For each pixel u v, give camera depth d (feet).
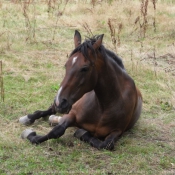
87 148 25.36
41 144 25.52
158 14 64.39
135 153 25.39
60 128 25.41
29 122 29.04
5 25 55.06
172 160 24.85
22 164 23.13
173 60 46.52
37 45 48.44
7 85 36.32
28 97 34.14
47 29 55.52
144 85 38.78
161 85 38.40
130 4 67.26
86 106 25.41
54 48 48.29
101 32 56.44
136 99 27.17
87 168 23.13
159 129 29.71
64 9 61.57
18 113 30.96
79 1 69.36
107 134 25.77
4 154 24.16
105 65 23.84
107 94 24.50
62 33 54.70
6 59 42.86
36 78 38.40
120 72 25.70
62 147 25.23
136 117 28.60
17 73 39.29
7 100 32.94
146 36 55.93
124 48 49.57
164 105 34.40
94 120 25.36
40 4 68.03
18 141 25.89
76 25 58.39
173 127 30.27
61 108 22.06
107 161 24.03
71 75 22.38
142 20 60.80
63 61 44.04
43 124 29.40
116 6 65.98
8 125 28.58
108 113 25.00
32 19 58.59
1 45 46.03
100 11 63.98
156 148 26.35
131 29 57.31
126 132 28.76
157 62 45.75
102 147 25.04
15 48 46.26
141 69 41.88
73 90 22.41
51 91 35.78
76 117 25.84
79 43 24.22
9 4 64.64
